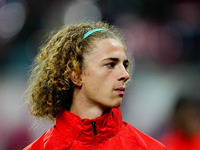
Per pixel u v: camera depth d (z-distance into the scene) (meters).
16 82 18.86
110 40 5.40
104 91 5.17
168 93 18.56
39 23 27.12
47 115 5.93
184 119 10.08
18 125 13.93
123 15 27.34
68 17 27.58
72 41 5.58
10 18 26.61
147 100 18.20
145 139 5.74
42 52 6.29
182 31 26.33
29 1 27.16
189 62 24.45
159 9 27.14
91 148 5.30
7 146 13.77
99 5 27.80
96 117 5.39
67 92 5.62
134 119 16.78
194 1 26.78
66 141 5.38
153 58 24.92
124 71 5.21
